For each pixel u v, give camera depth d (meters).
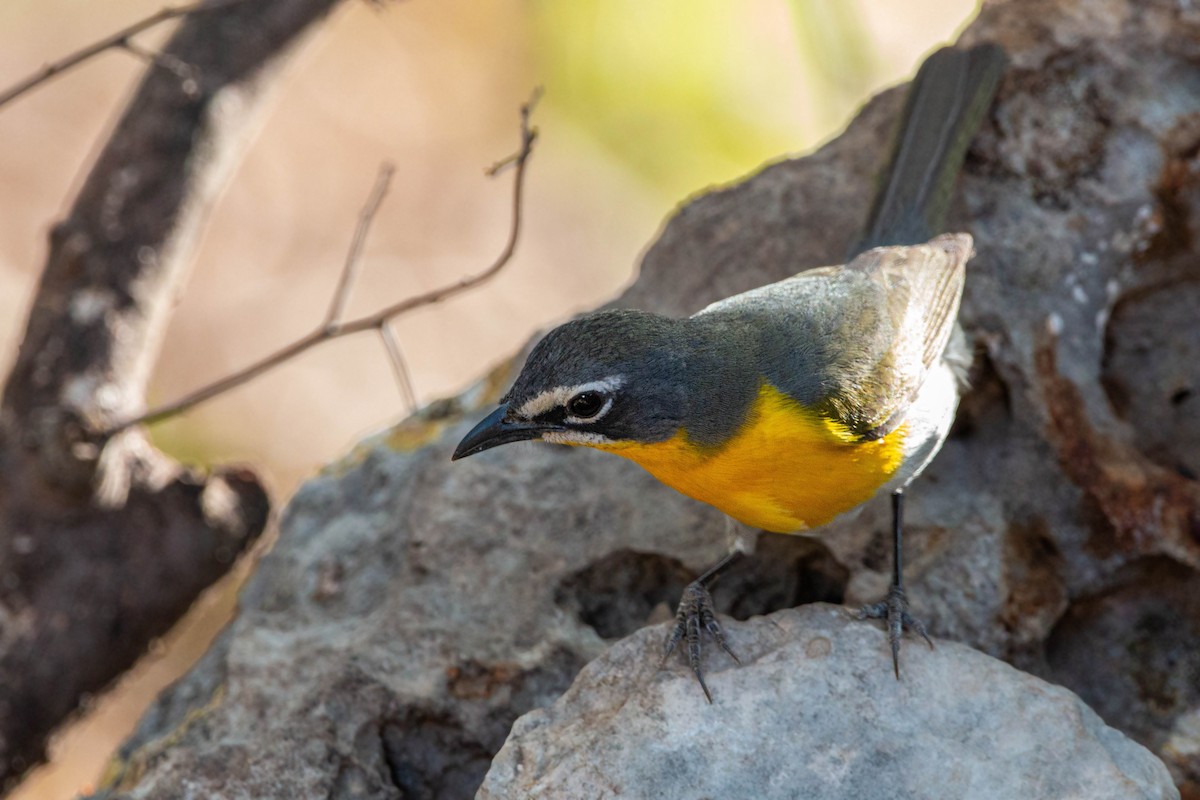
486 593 10.16
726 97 15.91
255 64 13.05
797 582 10.52
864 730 8.25
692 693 8.47
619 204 20.45
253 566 11.75
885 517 10.17
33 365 12.42
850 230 11.30
